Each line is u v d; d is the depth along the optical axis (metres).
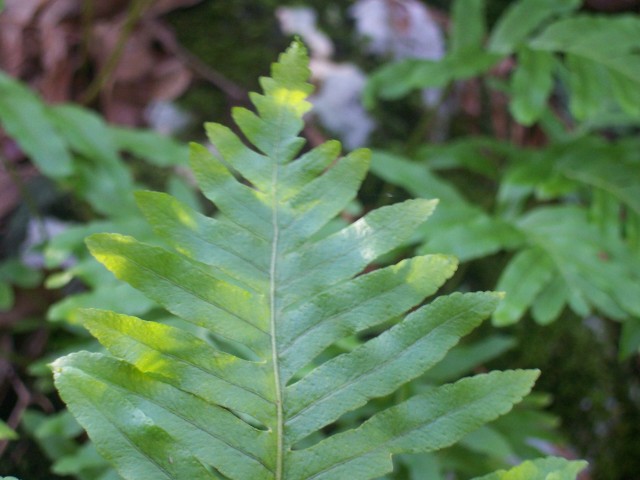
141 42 0.73
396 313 0.26
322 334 0.26
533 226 0.56
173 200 0.27
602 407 0.71
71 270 0.44
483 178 0.78
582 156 0.60
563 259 0.53
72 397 0.25
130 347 0.25
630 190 0.58
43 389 0.58
